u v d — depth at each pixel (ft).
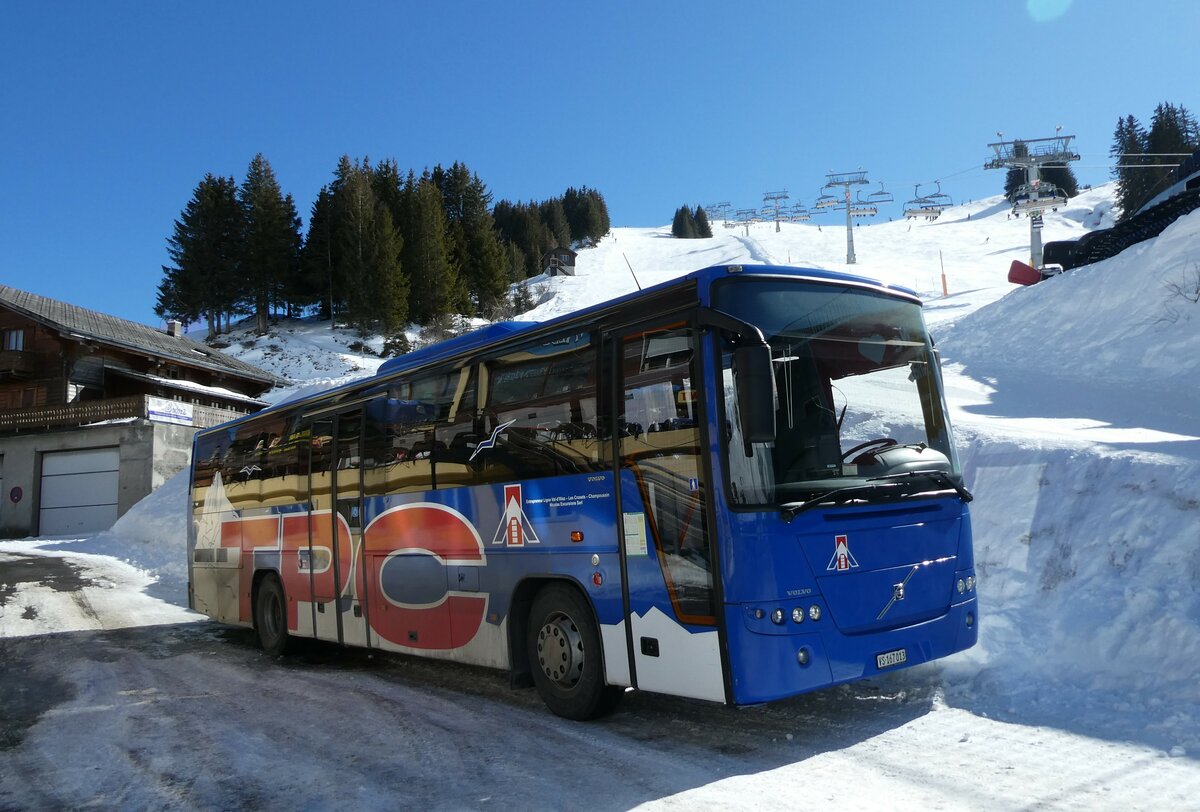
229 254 270.46
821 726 17.53
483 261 307.99
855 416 17.46
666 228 640.58
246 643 36.09
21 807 15.84
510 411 21.47
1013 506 26.58
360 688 25.20
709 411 16.01
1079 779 13.66
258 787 16.19
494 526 21.52
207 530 38.91
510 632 20.72
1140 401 40.75
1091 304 62.44
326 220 277.85
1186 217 62.03
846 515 16.40
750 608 15.16
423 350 26.08
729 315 15.90
